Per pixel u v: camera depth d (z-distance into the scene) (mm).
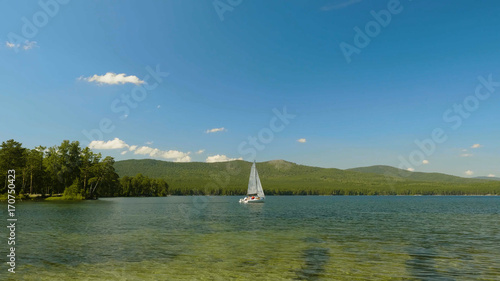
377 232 36562
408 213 72312
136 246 26484
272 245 27297
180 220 50844
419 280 16891
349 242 29062
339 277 17438
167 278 17281
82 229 37062
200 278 17297
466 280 16953
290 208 94312
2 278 17188
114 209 74188
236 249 25359
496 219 55906
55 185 117750
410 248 26000
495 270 18953
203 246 26656
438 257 22500
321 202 152625
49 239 29688
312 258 22094
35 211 62500
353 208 95250
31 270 18750
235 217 58438
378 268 19391
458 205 119375
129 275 17812
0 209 67562
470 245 27609
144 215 59906
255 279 17094
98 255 22828
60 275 17797
